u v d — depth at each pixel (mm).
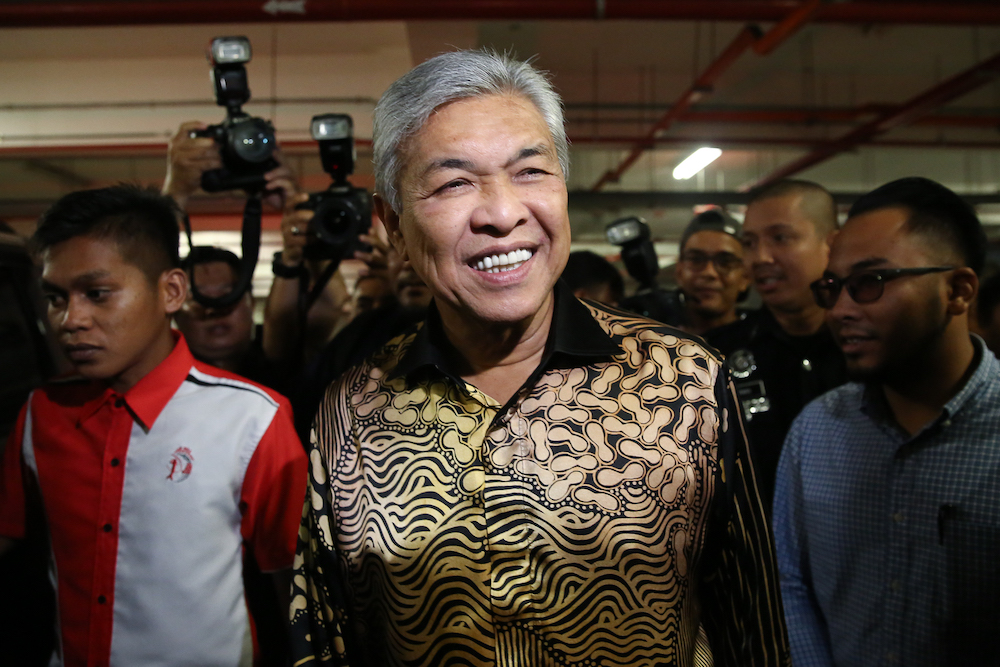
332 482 747
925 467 853
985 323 1425
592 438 679
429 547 673
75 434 1073
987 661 791
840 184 7797
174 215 1151
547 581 661
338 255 1440
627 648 660
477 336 711
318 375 1248
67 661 1027
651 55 4984
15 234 1594
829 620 969
